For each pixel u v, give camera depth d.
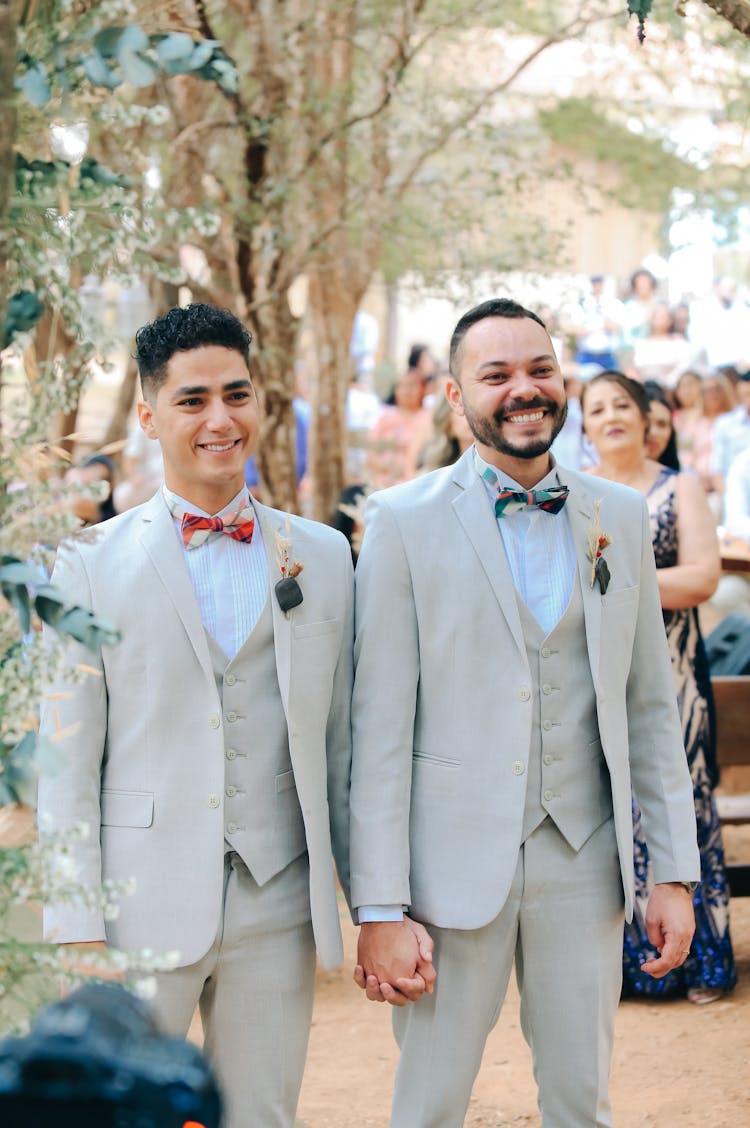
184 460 2.50
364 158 6.41
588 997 2.66
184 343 2.47
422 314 14.53
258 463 6.14
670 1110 3.53
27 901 1.81
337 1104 3.61
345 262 6.57
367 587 2.70
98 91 1.90
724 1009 4.23
